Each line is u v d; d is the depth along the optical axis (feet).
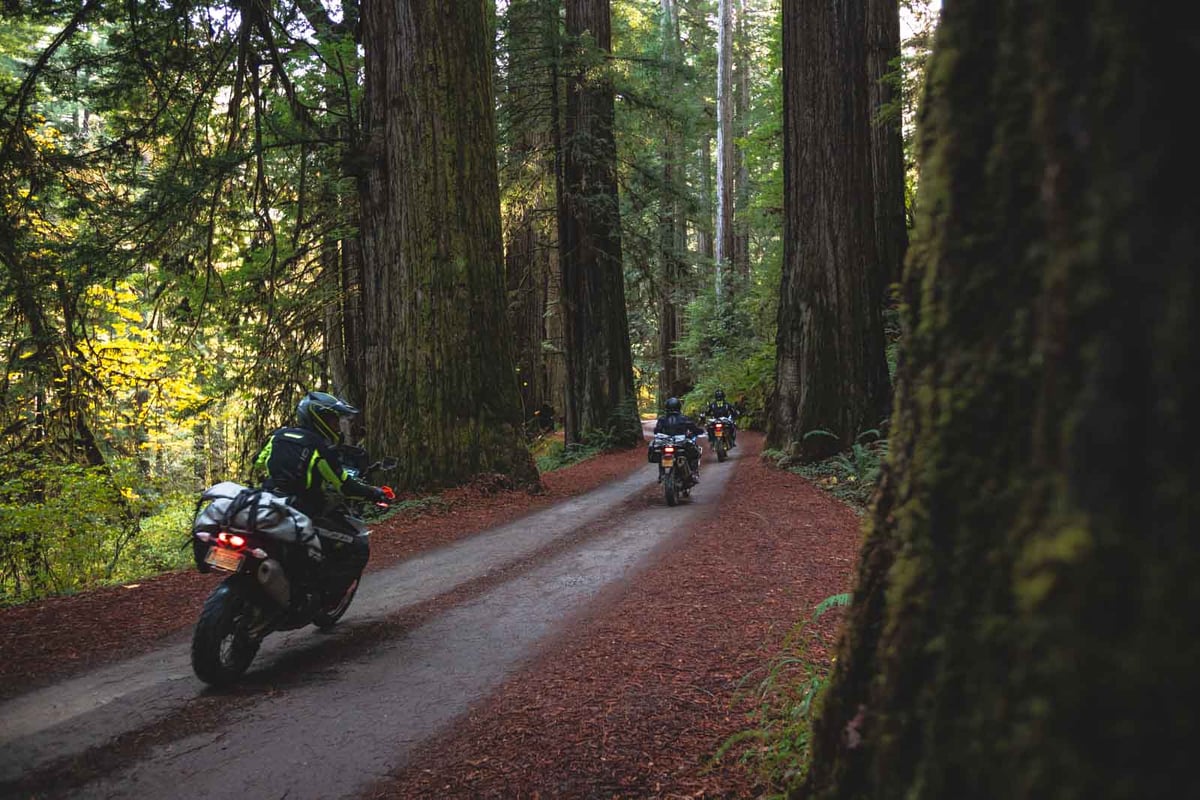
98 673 15.51
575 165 70.69
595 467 57.16
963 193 4.57
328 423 17.13
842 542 24.76
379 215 39.86
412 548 28.73
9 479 32.83
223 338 53.36
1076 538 3.01
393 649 16.92
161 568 36.50
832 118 43.60
